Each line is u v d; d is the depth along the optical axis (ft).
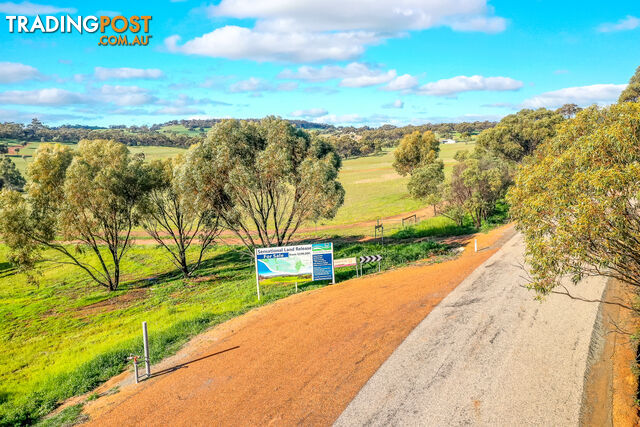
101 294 129.59
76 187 122.42
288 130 122.83
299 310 63.77
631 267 35.78
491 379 39.75
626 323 49.60
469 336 48.96
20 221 122.21
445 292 66.59
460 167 145.07
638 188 30.48
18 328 102.12
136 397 42.32
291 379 42.39
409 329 52.29
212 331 59.88
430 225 156.25
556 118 252.42
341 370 43.32
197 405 39.37
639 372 38.75
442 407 36.04
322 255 80.74
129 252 189.98
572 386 37.88
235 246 182.19
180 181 115.44
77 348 76.54
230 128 117.29
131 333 76.28
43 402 46.21
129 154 138.92
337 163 134.92
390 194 295.28
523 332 49.08
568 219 35.04
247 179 110.63
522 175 45.78
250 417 36.58
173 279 141.59
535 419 33.86
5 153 643.86
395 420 34.68
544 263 36.32
